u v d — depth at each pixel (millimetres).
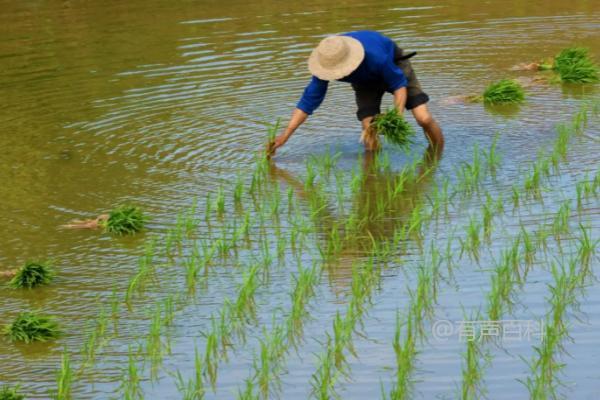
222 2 39531
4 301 17297
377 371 14594
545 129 24453
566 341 15109
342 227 19703
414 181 21734
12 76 31047
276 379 14523
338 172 22484
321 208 20188
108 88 29422
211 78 29828
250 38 34000
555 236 18531
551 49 31219
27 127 26422
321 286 17266
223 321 15914
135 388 14484
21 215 20828
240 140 24688
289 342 15508
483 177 21672
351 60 21875
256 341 15617
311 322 16078
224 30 35250
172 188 21891
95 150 24469
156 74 30453
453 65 30125
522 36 32906
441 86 28266
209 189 21812
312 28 34875
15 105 28328
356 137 24656
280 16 36906
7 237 19781
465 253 18125
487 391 13984
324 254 18469
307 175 22359
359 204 20750
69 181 22547
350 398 13984
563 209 19641
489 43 32250
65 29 36438
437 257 18047
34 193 21969
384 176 22094
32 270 17750
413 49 31953
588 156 22422
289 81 29141
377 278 17422
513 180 21391
